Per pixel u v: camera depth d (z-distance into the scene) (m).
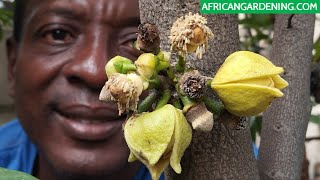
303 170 0.56
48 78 0.52
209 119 0.29
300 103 0.42
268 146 0.41
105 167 0.52
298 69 0.42
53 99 0.52
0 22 0.85
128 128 0.29
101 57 0.50
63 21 0.51
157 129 0.29
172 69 0.30
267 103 0.29
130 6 0.50
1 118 1.48
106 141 0.52
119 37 0.51
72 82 0.51
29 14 0.53
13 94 0.66
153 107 0.31
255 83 0.29
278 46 0.42
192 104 0.29
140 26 0.30
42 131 0.54
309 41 0.42
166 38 0.32
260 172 0.41
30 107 0.54
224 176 0.33
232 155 0.33
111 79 0.29
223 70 0.30
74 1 0.50
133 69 0.29
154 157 0.29
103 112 0.51
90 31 0.50
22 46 0.55
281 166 0.41
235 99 0.29
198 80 0.29
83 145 0.52
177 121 0.29
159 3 0.33
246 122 0.34
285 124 0.41
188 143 0.29
